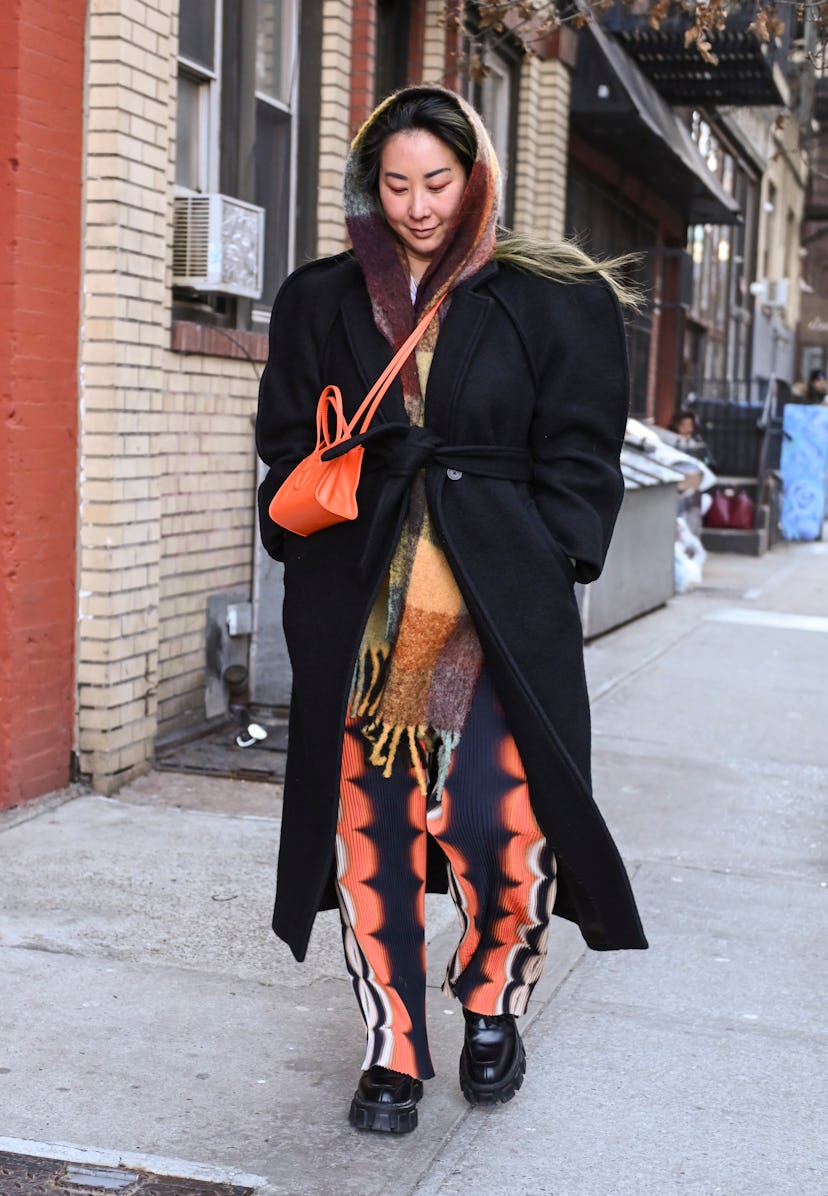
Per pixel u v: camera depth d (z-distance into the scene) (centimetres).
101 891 443
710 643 995
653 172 1559
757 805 591
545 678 284
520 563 281
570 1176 288
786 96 1441
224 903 438
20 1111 307
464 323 279
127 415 535
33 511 505
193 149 630
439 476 280
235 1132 301
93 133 516
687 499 1497
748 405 1842
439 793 291
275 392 297
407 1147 297
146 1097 315
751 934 437
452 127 275
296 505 279
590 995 384
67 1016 355
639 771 637
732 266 2384
